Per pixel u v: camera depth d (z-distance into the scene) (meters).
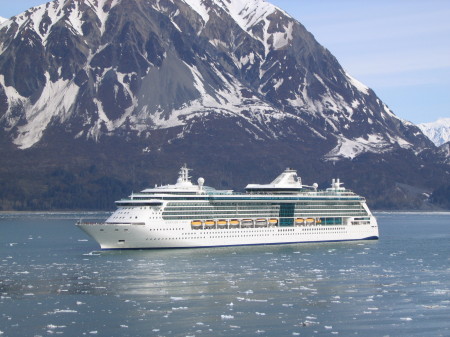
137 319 142.50
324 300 159.00
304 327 138.50
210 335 133.12
